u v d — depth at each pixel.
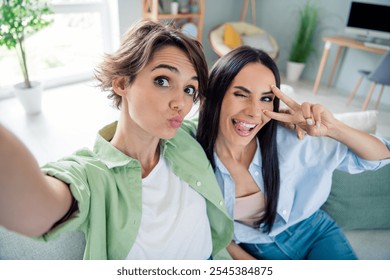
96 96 3.15
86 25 3.46
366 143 0.86
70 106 2.92
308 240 1.04
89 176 0.63
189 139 0.88
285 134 0.97
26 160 0.42
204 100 0.84
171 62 0.61
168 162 0.79
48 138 2.36
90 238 0.64
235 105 0.81
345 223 1.15
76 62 3.58
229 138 0.86
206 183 0.82
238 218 0.98
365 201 1.14
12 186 0.41
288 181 0.96
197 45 0.65
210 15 4.27
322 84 4.16
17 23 2.29
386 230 1.19
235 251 1.00
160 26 0.65
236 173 0.94
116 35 3.46
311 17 3.89
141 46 0.61
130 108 0.64
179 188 0.78
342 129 0.84
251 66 0.80
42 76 3.32
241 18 4.54
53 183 0.51
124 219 0.67
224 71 0.82
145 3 3.46
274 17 4.50
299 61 4.12
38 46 3.26
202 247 0.84
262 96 0.82
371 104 3.57
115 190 0.67
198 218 0.80
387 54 2.73
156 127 0.64
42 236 0.50
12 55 3.09
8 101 2.97
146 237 0.70
